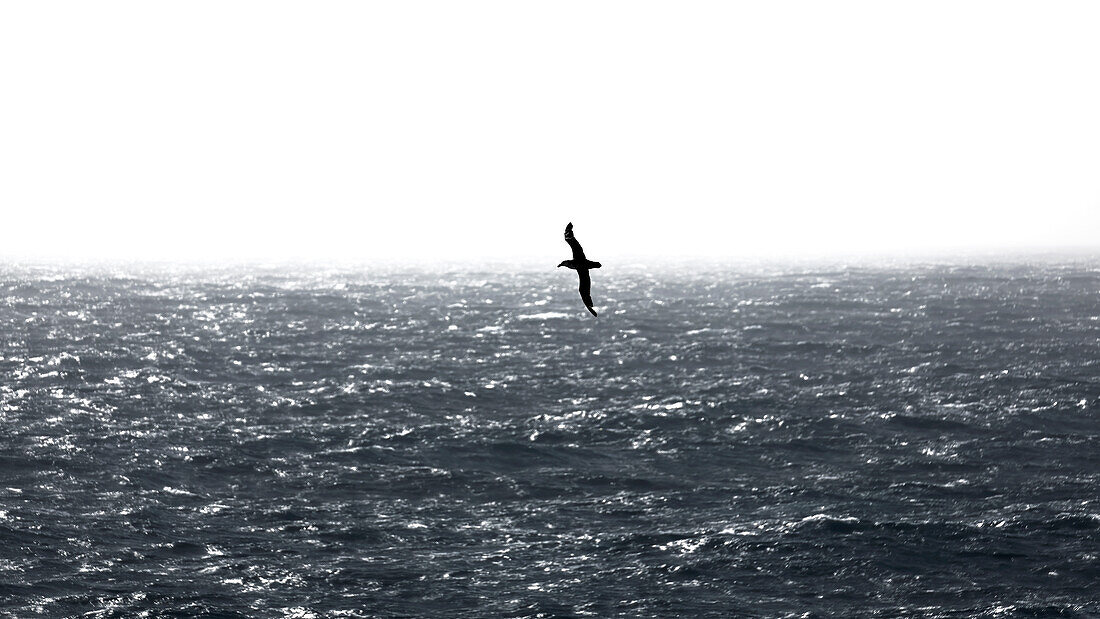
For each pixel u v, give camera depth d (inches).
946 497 1675.7
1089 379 2625.5
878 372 2787.9
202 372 2817.4
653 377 2748.5
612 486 1755.7
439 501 1679.4
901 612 1280.8
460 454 1942.7
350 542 1501.0
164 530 1531.7
